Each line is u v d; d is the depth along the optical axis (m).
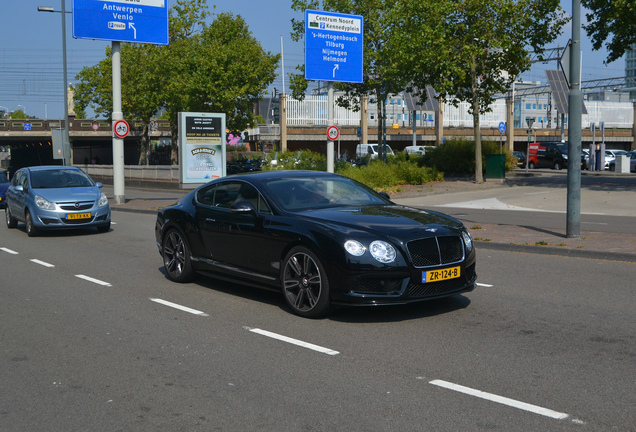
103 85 49.38
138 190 36.00
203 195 8.53
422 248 6.32
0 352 5.73
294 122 68.94
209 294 8.12
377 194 8.06
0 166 105.81
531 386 4.58
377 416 4.09
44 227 14.43
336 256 6.26
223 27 45.66
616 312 6.75
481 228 13.57
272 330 6.28
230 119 45.66
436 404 4.27
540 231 12.95
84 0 21.81
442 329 6.18
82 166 55.12
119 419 4.16
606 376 4.77
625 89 64.31
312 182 7.83
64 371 5.17
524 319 6.52
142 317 6.95
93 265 10.55
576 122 11.49
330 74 20.86
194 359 5.41
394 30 30.98
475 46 26.16
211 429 3.96
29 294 8.30
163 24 23.27
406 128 68.62
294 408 4.26
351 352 5.49
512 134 70.69
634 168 36.81
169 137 76.56
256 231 7.25
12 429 4.04
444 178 30.39
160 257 11.34
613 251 10.02
